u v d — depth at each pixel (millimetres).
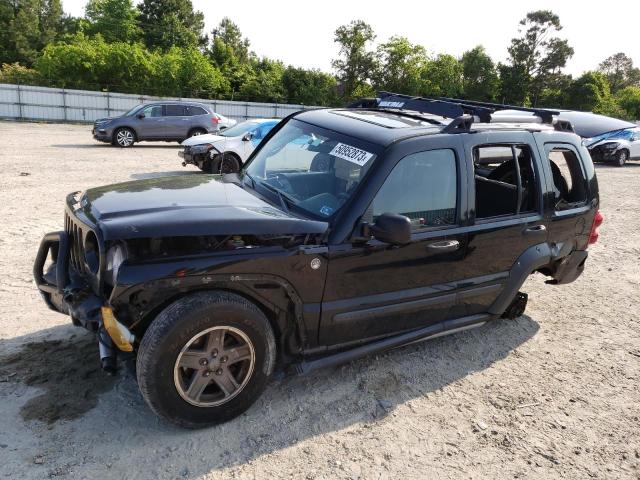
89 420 3127
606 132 21469
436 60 54625
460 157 3818
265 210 3318
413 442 3242
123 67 42062
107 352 2906
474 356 4418
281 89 48344
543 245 4523
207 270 2871
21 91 31641
